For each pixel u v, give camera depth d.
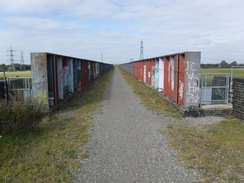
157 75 14.83
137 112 8.90
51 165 4.36
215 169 4.14
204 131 6.57
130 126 6.95
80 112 9.02
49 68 9.28
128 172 4.08
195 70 8.20
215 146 5.28
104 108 9.70
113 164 4.40
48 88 9.27
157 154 4.84
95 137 5.97
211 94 8.77
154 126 6.94
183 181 3.76
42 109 7.28
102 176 3.96
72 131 6.52
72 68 13.09
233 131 6.53
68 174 4.00
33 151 5.09
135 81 25.33
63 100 10.83
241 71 13.43
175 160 4.53
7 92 8.73
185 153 4.84
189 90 8.24
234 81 8.25
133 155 4.81
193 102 8.32
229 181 3.74
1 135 5.94
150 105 10.29
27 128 6.39
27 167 4.26
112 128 6.76
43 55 8.64
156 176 3.93
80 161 4.54
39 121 6.75
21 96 6.98
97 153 4.93
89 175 3.99
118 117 8.10
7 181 3.80
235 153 4.93
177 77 9.09
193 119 7.96
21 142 5.59
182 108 8.52
